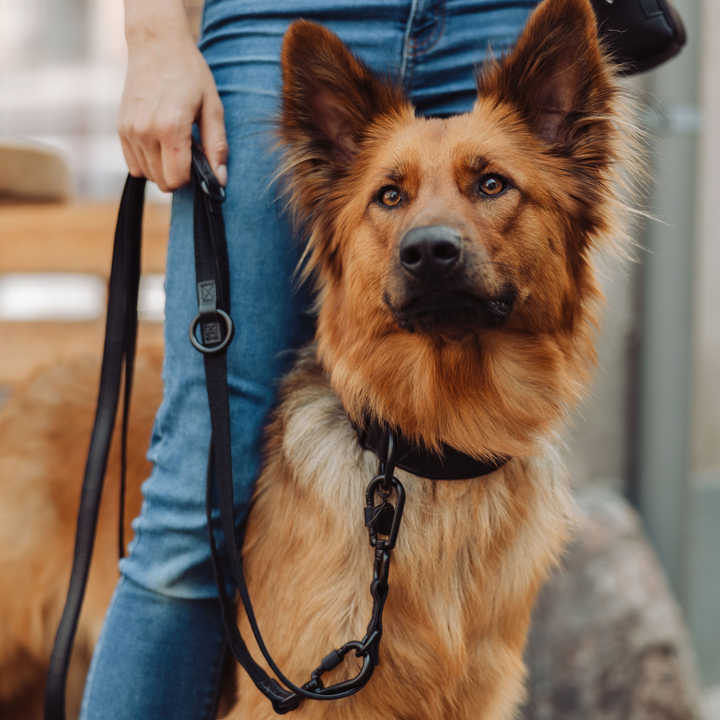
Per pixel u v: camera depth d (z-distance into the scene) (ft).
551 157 6.31
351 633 5.45
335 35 6.10
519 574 5.97
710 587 13.70
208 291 5.61
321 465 5.86
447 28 6.38
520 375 6.14
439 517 5.71
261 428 6.26
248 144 6.01
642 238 12.11
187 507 5.75
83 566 5.96
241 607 6.11
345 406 6.03
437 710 5.68
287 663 5.53
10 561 8.36
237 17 6.08
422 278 5.30
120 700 5.74
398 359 5.98
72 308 19.01
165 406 5.99
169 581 5.79
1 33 18.25
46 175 13.32
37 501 8.45
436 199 5.65
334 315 6.49
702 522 13.57
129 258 6.09
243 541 6.29
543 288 6.08
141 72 5.65
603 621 10.00
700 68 11.85
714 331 13.66
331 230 6.68
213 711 6.14
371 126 6.55
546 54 6.21
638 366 12.44
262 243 6.06
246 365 6.09
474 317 5.51
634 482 12.60
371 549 5.60
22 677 8.89
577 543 10.67
